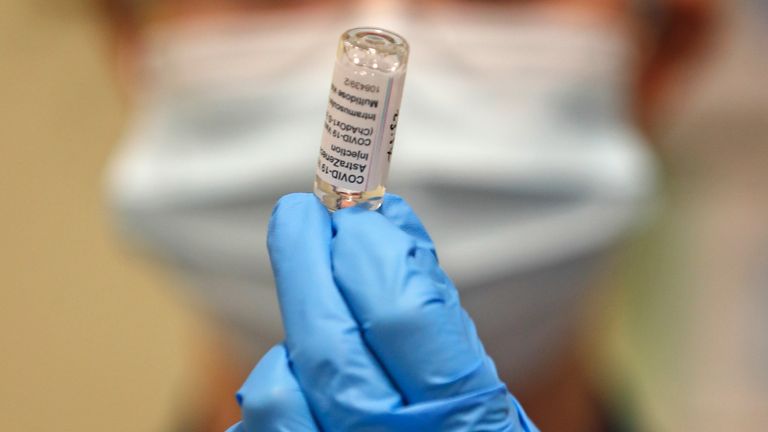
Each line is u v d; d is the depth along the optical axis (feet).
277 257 1.04
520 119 1.80
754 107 2.63
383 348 0.99
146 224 1.83
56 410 2.76
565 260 1.82
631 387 2.40
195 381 2.33
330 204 1.07
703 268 2.66
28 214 2.68
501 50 1.81
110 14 2.12
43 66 2.61
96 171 2.66
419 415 0.98
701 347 2.67
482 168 1.74
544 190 1.77
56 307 2.73
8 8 2.56
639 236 2.53
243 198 1.78
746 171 2.68
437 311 1.00
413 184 1.74
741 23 2.64
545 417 2.04
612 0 1.91
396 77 0.99
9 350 2.73
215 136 1.83
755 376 2.68
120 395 2.77
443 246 1.78
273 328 1.86
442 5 1.83
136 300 2.74
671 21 2.07
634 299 2.57
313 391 1.00
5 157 2.66
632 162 1.83
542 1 1.86
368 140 1.01
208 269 1.84
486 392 0.99
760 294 2.69
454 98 1.78
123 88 2.20
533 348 1.91
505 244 1.78
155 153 1.83
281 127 1.80
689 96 2.46
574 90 1.82
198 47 1.84
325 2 1.85
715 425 2.64
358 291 1.00
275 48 1.83
